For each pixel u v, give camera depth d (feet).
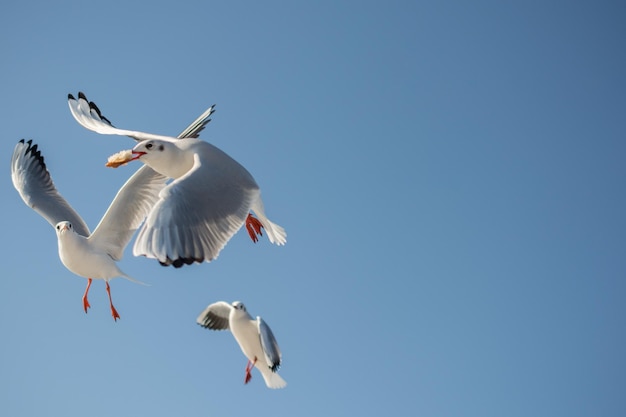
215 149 23.84
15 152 35.76
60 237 31.27
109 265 31.96
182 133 31.42
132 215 32.40
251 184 23.06
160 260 20.43
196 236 21.02
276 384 35.19
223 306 35.88
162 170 24.30
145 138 25.95
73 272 32.01
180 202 21.17
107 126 29.32
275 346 32.14
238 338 34.81
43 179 35.50
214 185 22.09
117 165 23.95
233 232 21.77
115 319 32.45
